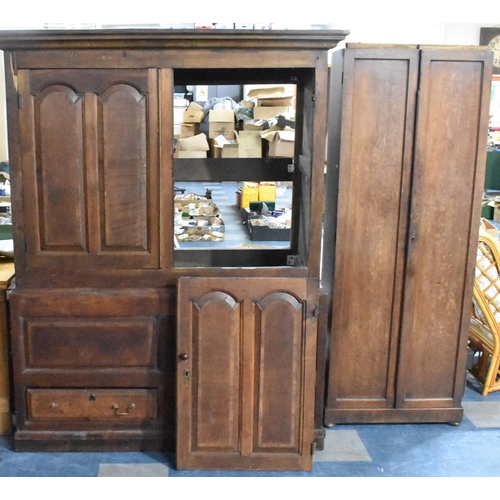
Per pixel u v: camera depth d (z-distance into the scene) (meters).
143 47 2.28
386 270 2.74
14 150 2.36
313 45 2.27
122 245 2.44
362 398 2.88
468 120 2.63
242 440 2.47
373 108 2.59
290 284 2.40
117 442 2.59
